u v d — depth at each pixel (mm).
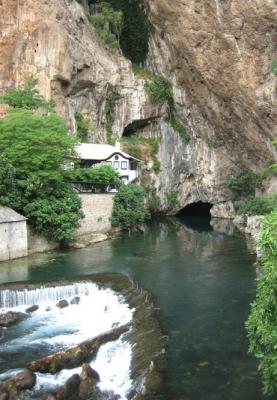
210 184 51812
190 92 49312
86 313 18203
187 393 11797
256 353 9898
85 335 16188
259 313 9836
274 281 9641
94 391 12312
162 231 40562
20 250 26922
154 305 18359
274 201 38031
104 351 14492
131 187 40781
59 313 18250
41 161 28359
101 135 47250
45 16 41062
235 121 45688
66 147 30938
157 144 50844
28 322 17391
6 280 21750
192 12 41531
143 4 50094
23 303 19125
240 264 25578
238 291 20172
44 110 38625
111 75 47000
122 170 44562
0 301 18781
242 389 11945
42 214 28047
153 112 50562
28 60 40750
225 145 50250
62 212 29312
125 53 51969
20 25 41031
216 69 42688
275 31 35781
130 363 13727
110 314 17969
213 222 48094
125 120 49344
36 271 23625
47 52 40656
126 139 49875
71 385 12359
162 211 52000
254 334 10188
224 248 30969
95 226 35375
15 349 15125
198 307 18109
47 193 29188
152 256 28078
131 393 12133
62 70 40938
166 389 12008
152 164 49688
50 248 29484
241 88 41094
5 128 28625
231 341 14789
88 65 44250
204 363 13344
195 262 26250
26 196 28188
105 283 20656
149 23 50188
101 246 31609
